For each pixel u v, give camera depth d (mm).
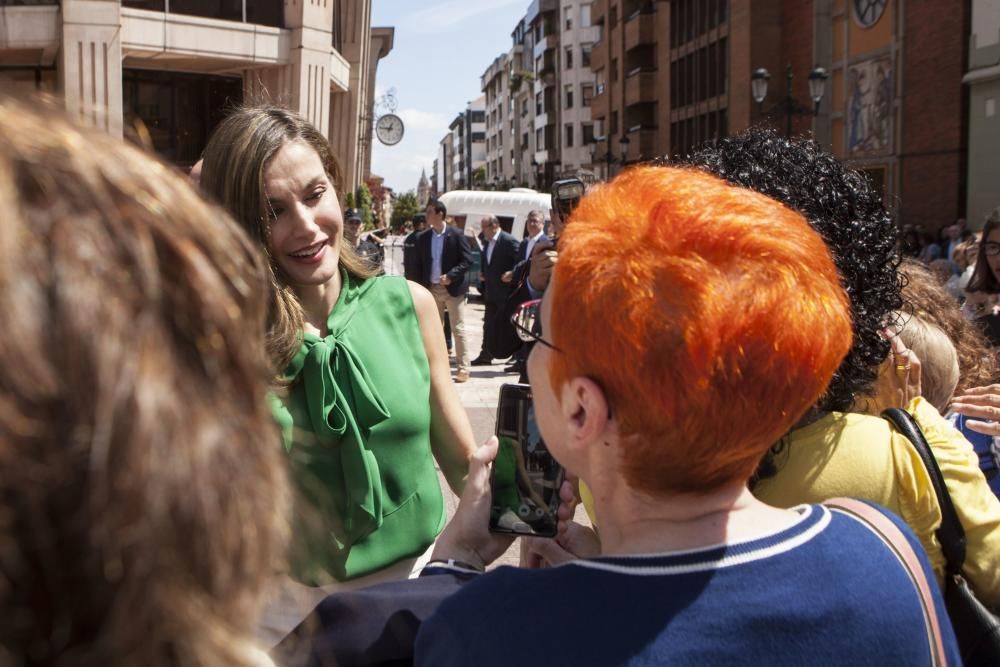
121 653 488
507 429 1534
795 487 1546
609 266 1052
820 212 1652
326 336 2041
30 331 461
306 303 2039
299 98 20609
